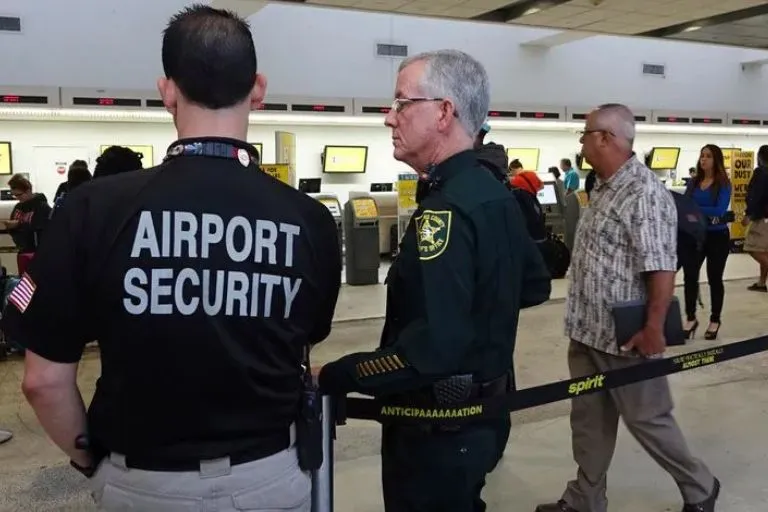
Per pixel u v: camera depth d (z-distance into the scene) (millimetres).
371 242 7848
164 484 1076
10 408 3914
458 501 1515
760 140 14031
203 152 1081
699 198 5277
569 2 7297
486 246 1402
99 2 8508
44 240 1042
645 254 2164
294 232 1123
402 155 1538
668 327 2188
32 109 7953
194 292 1037
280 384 1136
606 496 2785
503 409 1546
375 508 2740
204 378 1049
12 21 8102
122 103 8383
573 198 9258
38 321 1028
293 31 9578
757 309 6480
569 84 11453
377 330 5805
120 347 1040
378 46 10117
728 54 12836
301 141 10375
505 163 2201
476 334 1448
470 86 1482
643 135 12836
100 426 1096
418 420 1502
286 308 1119
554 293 7188
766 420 3650
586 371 2455
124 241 1021
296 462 1204
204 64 1063
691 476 2383
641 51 11992
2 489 2910
